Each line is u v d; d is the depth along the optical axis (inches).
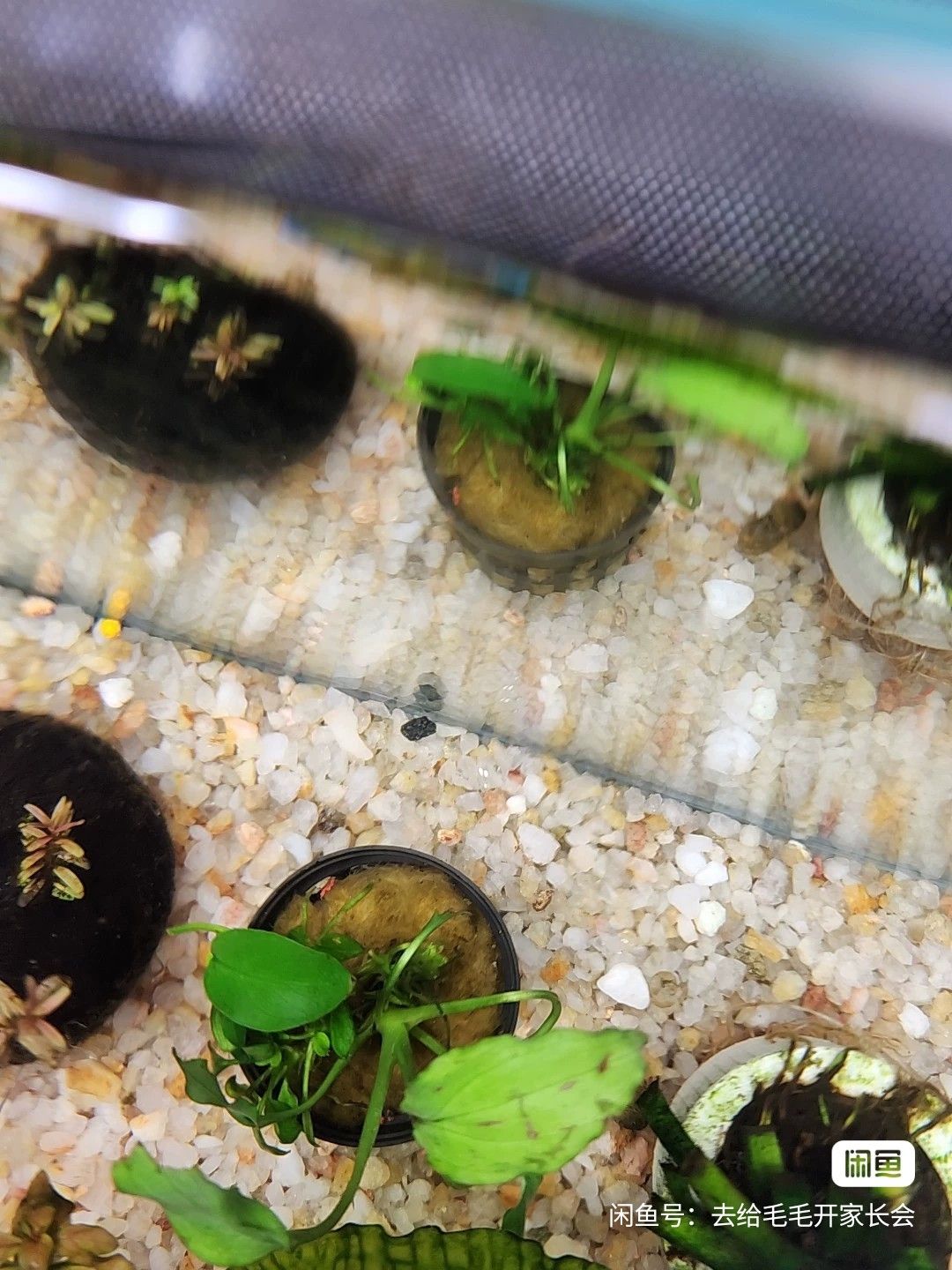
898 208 4.3
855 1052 8.0
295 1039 6.8
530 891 9.2
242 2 4.4
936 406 5.0
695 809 9.6
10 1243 7.7
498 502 8.4
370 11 4.4
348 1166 8.2
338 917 8.0
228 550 9.7
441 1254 6.2
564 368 6.4
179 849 9.3
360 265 5.5
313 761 9.6
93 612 9.9
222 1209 5.5
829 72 4.3
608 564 9.3
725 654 9.7
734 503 8.6
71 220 5.4
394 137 4.5
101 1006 8.4
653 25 4.4
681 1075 8.7
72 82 4.6
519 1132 5.1
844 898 9.4
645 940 9.1
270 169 4.8
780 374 5.1
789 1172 7.6
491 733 9.7
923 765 9.4
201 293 7.0
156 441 8.6
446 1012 6.7
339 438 9.0
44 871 8.4
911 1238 7.3
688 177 4.4
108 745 9.2
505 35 4.4
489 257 5.0
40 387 8.4
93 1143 8.3
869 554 7.9
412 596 9.8
